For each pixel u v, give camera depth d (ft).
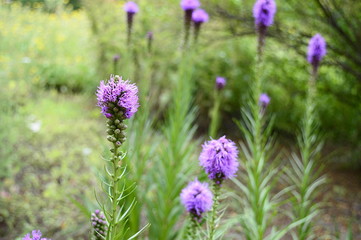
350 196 3.93
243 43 5.15
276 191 4.02
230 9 4.31
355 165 4.57
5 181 3.59
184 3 2.67
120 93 1.19
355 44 3.88
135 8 2.64
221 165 1.49
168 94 5.06
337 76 4.44
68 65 6.68
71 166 4.02
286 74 4.58
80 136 4.79
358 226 3.40
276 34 3.98
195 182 1.75
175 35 4.81
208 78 5.22
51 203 3.35
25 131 4.04
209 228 1.81
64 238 2.93
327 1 3.73
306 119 2.42
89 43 6.44
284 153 5.01
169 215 2.50
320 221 3.45
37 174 3.82
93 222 1.60
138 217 2.31
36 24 5.27
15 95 3.79
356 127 4.56
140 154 2.41
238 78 5.26
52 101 5.81
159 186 2.55
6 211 3.09
